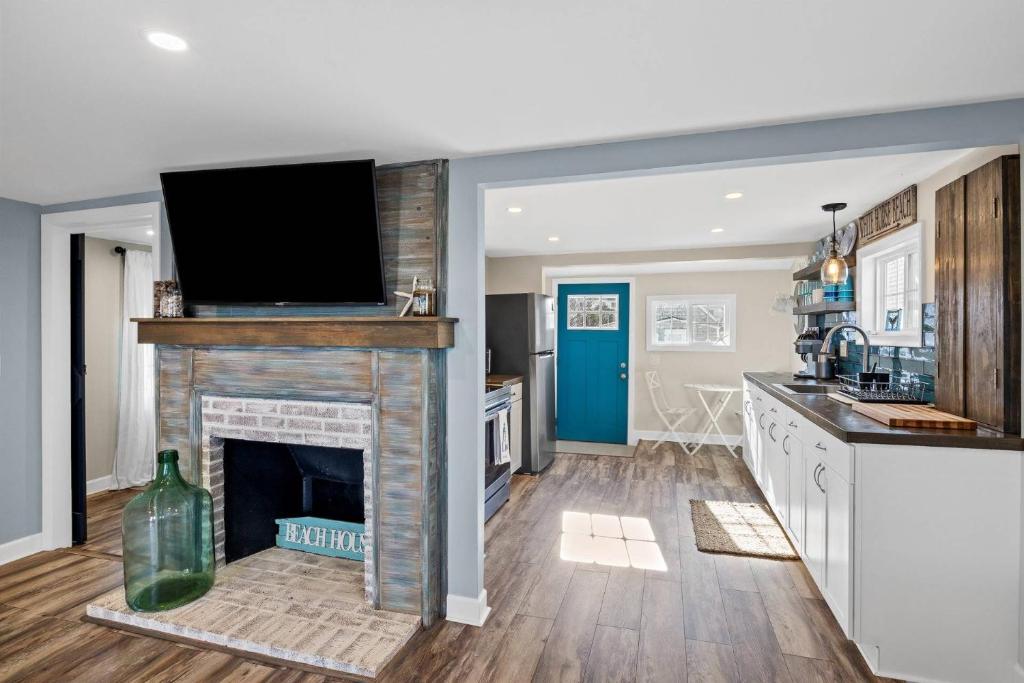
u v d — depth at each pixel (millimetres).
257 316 2732
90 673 2041
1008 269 1947
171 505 2477
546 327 5160
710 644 2238
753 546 3211
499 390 3908
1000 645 1941
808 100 1798
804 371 4734
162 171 2596
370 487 2389
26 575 2896
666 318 6234
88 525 3670
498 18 1322
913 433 2021
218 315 2787
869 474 2043
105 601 2467
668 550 3193
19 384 3139
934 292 2686
